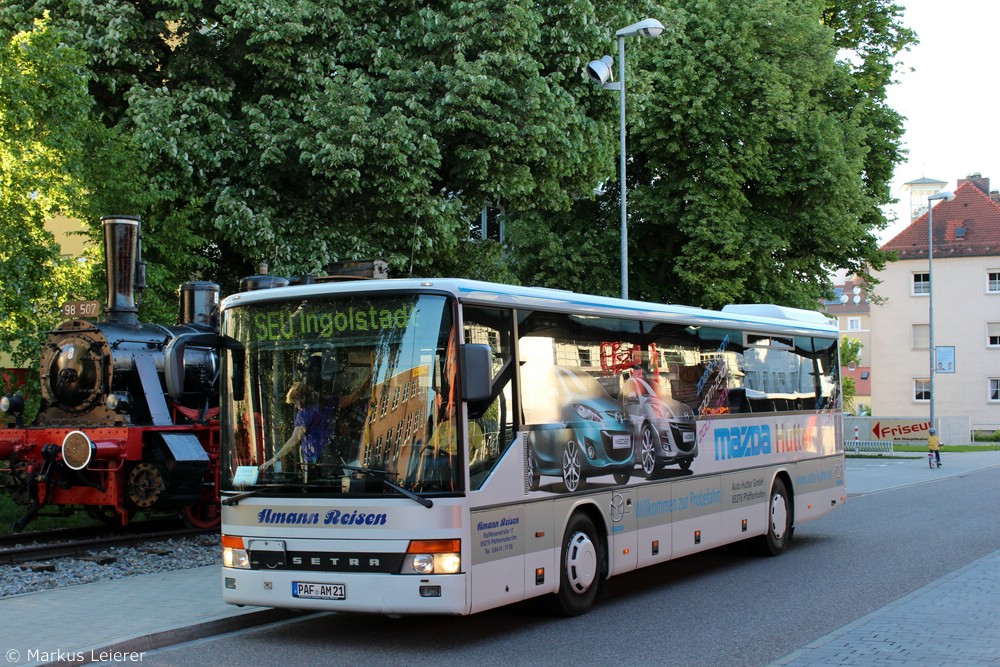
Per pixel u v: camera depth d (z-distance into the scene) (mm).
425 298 8508
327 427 8594
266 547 8641
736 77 31609
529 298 9422
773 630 9227
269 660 8125
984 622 9039
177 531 14758
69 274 17484
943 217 65562
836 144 32594
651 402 11328
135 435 14117
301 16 19703
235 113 20953
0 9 19781
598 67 20781
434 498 8188
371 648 8562
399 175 19875
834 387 16625
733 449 13102
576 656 8266
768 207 33469
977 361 63438
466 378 8195
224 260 22719
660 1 25578
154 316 18719
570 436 9797
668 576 12523
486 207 24016
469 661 8102
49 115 17328
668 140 31703
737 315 13703
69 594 10227
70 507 16250
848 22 38375
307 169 20281
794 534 16625
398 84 20516
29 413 17469
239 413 8945
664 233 34156
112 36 19266
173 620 9055
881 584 11672
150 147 18812
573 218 34719
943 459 39875
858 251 36594
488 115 20828
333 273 10586
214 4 20516
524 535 9031
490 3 20859
